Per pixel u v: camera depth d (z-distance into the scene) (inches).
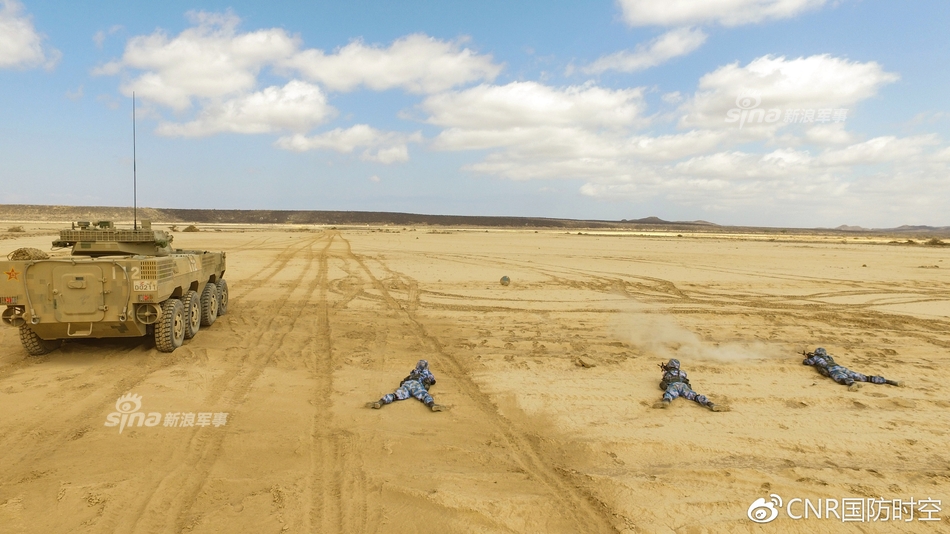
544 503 193.9
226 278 813.9
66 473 209.5
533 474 217.9
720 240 2682.1
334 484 206.2
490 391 318.7
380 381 335.6
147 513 183.2
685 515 188.2
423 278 858.1
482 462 228.7
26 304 346.0
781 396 318.3
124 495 193.6
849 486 209.3
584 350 422.0
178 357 373.7
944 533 178.5
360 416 275.3
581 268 1071.6
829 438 257.0
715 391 326.3
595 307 628.4
